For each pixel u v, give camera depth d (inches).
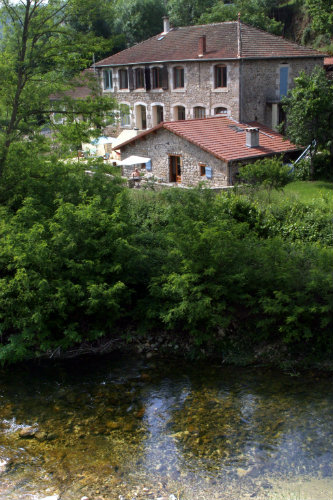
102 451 283.0
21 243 397.1
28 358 406.9
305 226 512.7
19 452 283.4
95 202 434.6
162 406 329.4
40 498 245.3
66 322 417.7
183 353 407.2
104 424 310.8
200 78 1122.0
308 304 379.6
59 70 553.3
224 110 1099.3
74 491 250.4
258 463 267.1
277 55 1074.1
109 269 407.8
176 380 365.7
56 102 551.5
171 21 1830.7
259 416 311.4
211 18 1676.9
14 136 518.0
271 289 395.5
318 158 879.1
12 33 526.6
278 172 788.6
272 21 1704.0
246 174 775.1
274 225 525.7
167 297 419.2
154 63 1208.8
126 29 1765.5
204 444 285.7
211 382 359.9
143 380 367.9
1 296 393.4
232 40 1098.7
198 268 397.4
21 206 510.9
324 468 260.7
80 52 545.3
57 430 305.6
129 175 1047.0
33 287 394.6
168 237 425.7
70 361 403.5
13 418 320.8
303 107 831.1
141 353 412.2
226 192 598.2
